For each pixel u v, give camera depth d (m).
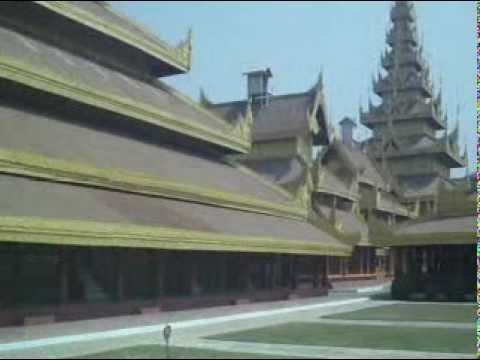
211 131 45.78
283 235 42.03
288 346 20.58
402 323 28.83
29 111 32.38
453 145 108.06
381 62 114.62
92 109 35.12
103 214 27.31
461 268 48.19
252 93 72.06
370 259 80.00
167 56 47.19
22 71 29.62
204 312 33.75
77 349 19.97
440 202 51.38
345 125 102.25
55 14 37.56
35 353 18.98
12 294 25.03
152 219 30.06
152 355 18.55
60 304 27.00
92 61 41.56
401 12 114.44
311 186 65.44
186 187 36.78
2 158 25.78
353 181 78.31
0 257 24.64
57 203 25.97
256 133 68.88
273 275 45.97
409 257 49.91
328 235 53.53
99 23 40.22
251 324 28.59
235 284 40.53
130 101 36.91
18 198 24.56
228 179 45.56
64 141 31.41
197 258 36.53
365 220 83.94
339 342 21.64
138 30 46.12
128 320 28.48
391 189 99.25
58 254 27.16
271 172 66.94
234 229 36.44
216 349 19.88
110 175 31.12
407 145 107.69
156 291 32.69
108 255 29.89
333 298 49.00
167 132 41.94
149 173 34.31
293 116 69.00
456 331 25.28
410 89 110.81
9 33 35.16
